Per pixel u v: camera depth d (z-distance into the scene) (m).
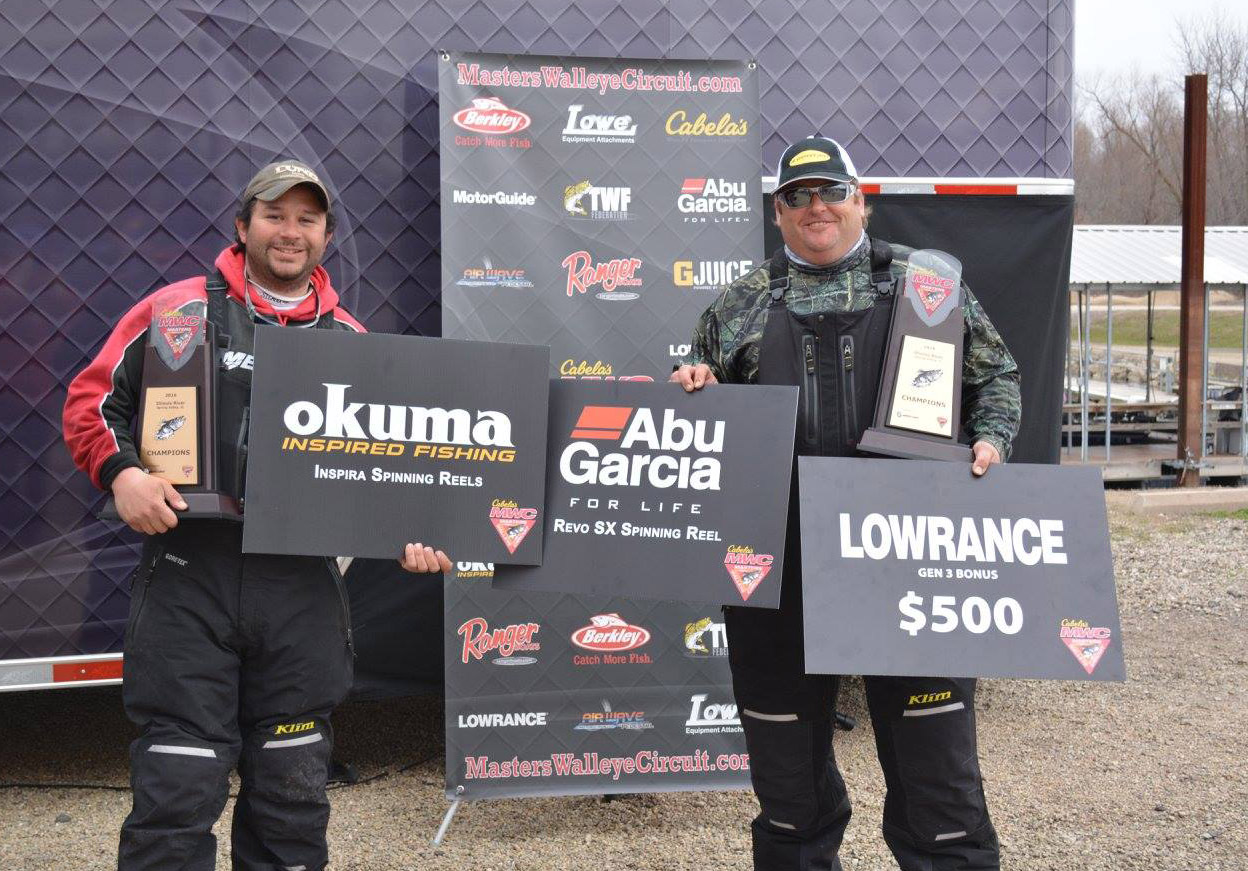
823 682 2.32
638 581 2.24
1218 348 20.52
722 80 3.34
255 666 2.22
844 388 2.28
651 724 3.33
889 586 2.12
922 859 2.29
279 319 2.28
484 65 3.24
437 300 3.49
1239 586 6.19
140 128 3.29
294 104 3.37
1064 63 3.78
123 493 2.09
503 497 2.24
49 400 3.28
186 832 2.06
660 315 3.32
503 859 3.00
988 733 3.98
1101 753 3.75
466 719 3.27
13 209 3.24
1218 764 3.61
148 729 2.12
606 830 3.20
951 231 3.76
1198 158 9.76
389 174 3.44
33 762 3.80
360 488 2.20
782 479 2.21
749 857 3.00
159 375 2.16
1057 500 2.16
